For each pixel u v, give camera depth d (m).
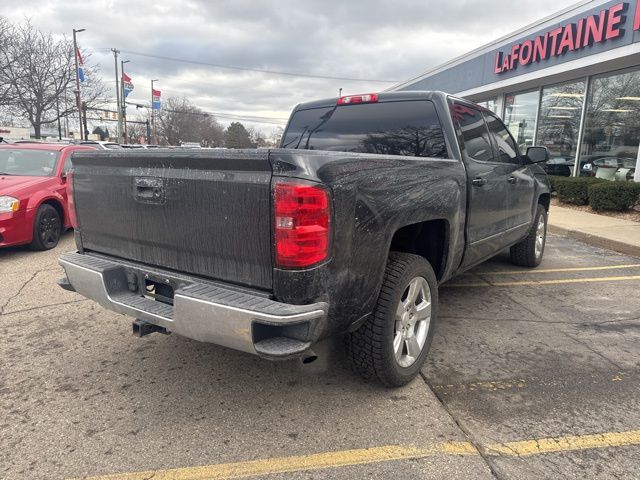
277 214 2.26
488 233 4.31
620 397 3.04
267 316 2.18
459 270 3.96
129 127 71.50
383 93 4.23
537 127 14.89
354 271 2.52
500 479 2.30
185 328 2.47
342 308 2.49
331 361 3.56
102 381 3.27
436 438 2.62
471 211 3.84
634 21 9.91
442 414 2.85
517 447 2.54
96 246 3.32
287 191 2.22
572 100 13.28
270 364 3.51
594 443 2.58
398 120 4.10
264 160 2.28
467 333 4.07
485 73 16.23
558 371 3.38
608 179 12.00
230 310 2.27
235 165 2.38
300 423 2.78
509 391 3.11
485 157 4.38
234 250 2.46
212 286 2.55
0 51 27.52
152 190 2.77
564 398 3.03
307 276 2.28
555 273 6.04
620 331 4.12
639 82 11.09
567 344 3.85
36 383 3.25
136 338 3.98
